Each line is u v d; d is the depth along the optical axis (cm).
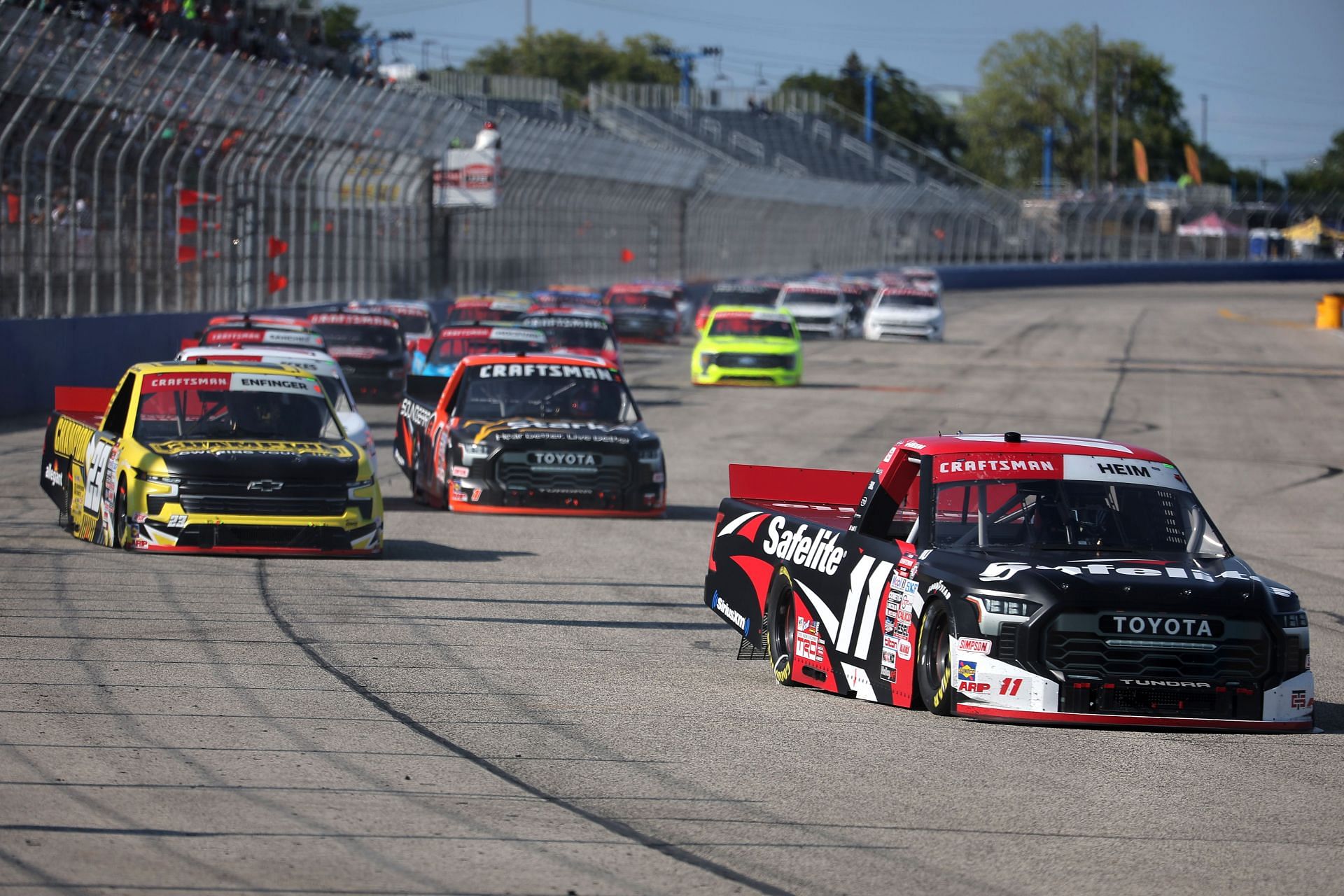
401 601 4188
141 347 10425
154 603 3988
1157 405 12481
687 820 2292
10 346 8919
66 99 9688
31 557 4647
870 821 2300
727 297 19200
